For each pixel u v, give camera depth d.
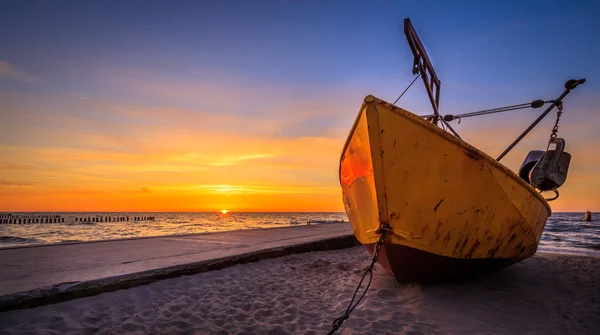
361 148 3.86
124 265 4.36
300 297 4.03
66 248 5.96
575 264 6.73
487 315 3.59
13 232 30.70
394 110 3.49
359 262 6.40
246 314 3.41
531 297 4.29
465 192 3.76
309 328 3.12
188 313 3.31
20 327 2.73
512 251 4.48
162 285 4.02
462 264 4.14
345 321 3.30
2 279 3.53
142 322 3.04
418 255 3.92
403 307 3.72
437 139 3.59
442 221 3.80
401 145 3.58
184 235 8.79
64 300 3.23
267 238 8.05
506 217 4.09
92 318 3.01
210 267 4.81
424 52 5.47
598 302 4.14
